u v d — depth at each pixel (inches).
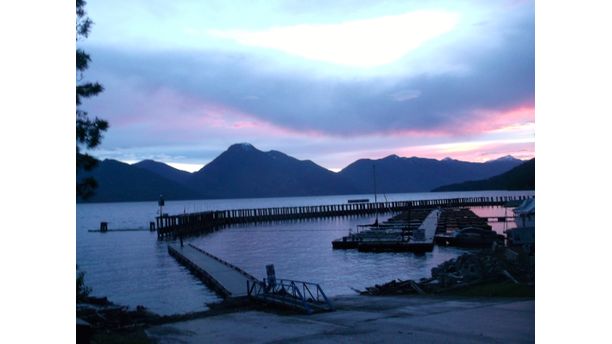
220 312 637.9
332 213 4717.0
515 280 730.8
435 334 412.5
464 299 619.2
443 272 978.7
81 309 732.0
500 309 518.3
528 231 1216.8
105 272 1472.7
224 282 1005.2
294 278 1261.1
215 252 1984.5
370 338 410.6
